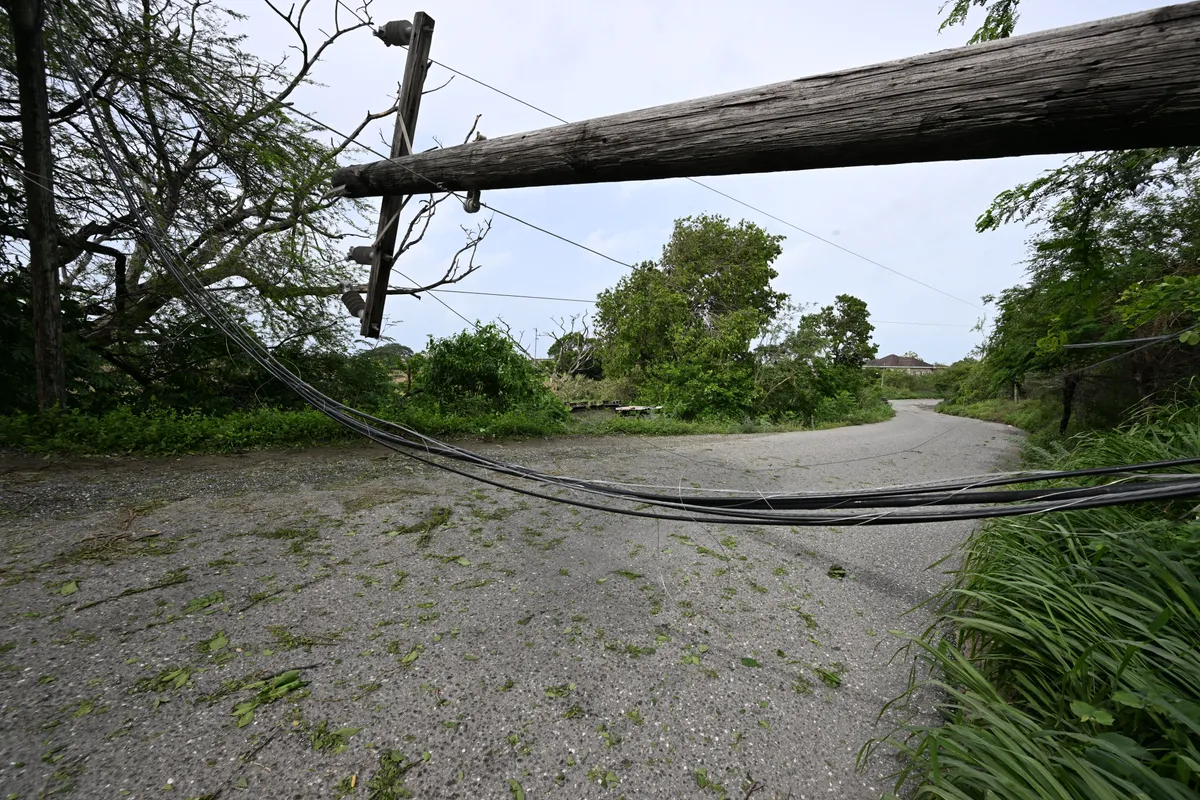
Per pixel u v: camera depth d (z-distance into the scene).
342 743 1.72
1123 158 2.65
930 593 3.14
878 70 1.08
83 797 1.46
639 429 11.35
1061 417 10.13
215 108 7.52
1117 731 1.51
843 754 1.79
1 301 6.48
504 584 2.98
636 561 3.43
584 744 1.78
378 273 2.85
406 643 2.33
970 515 1.15
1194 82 0.78
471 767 1.65
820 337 18.02
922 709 2.04
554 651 2.33
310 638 2.32
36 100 5.71
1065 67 0.88
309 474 5.20
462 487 4.97
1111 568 2.07
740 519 1.46
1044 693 1.74
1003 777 1.27
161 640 2.24
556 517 4.24
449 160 2.06
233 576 2.86
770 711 2.01
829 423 18.45
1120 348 7.38
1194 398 4.37
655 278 20.42
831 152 1.17
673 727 1.89
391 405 9.32
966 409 28.44
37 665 2.02
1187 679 1.45
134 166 7.15
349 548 3.34
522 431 9.26
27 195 5.86
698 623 2.67
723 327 17.33
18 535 3.24
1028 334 9.25
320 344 9.56
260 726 1.77
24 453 5.16
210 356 8.50
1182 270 4.84
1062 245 2.94
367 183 2.52
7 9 5.24
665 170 1.48
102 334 8.07
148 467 5.11
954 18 4.29
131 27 6.67
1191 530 2.00
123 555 3.04
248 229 8.41
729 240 21.91
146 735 1.70
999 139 0.98
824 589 3.17
